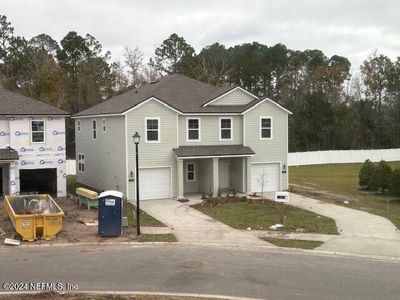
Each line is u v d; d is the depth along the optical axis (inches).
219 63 3181.6
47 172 1293.1
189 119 1284.4
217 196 1239.5
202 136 1300.4
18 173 1163.3
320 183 1638.8
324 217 979.9
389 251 708.0
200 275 574.9
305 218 967.6
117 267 609.0
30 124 1186.6
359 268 613.6
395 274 585.6
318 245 741.9
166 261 641.0
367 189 1488.7
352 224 909.2
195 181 1333.7
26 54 2888.8
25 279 554.6
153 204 1147.3
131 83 2987.2
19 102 1220.5
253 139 1341.0
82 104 2864.2
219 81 2881.4
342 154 2438.5
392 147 2770.7
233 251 703.1
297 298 492.7
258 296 498.3
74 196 1282.0
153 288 523.5
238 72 3216.0
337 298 492.7
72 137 2379.4
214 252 695.7
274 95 3533.5
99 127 1373.0
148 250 706.2
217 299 483.2
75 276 568.1
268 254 686.5
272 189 1374.3
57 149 1216.8
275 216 989.2
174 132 1250.6
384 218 972.6
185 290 516.7
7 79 2728.8
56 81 2787.9
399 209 1133.1
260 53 3875.5
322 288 526.3
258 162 1346.0
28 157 1186.6
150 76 3053.6
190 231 842.8
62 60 3051.2
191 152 1240.8
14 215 761.6
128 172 1197.1
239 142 1342.3
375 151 2524.6
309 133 2561.5
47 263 626.5
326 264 633.0
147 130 1218.0
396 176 1273.4
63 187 1230.9
